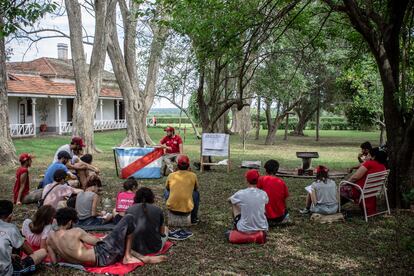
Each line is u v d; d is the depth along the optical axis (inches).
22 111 1261.1
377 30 365.4
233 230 255.4
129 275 200.5
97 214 280.8
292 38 622.5
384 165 313.4
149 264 214.4
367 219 294.7
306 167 464.4
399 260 218.8
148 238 225.3
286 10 361.7
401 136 325.4
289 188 421.7
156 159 492.4
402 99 319.9
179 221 283.0
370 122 934.4
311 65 908.0
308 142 1165.7
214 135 537.6
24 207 340.5
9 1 275.6
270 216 277.9
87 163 368.2
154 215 227.6
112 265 208.7
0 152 605.9
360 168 300.2
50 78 1395.2
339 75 962.1
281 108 1139.3
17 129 1141.1
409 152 315.9
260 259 223.0
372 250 234.7
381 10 399.9
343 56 760.3
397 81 339.9
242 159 700.0
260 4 434.3
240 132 1424.7
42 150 837.8
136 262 211.5
